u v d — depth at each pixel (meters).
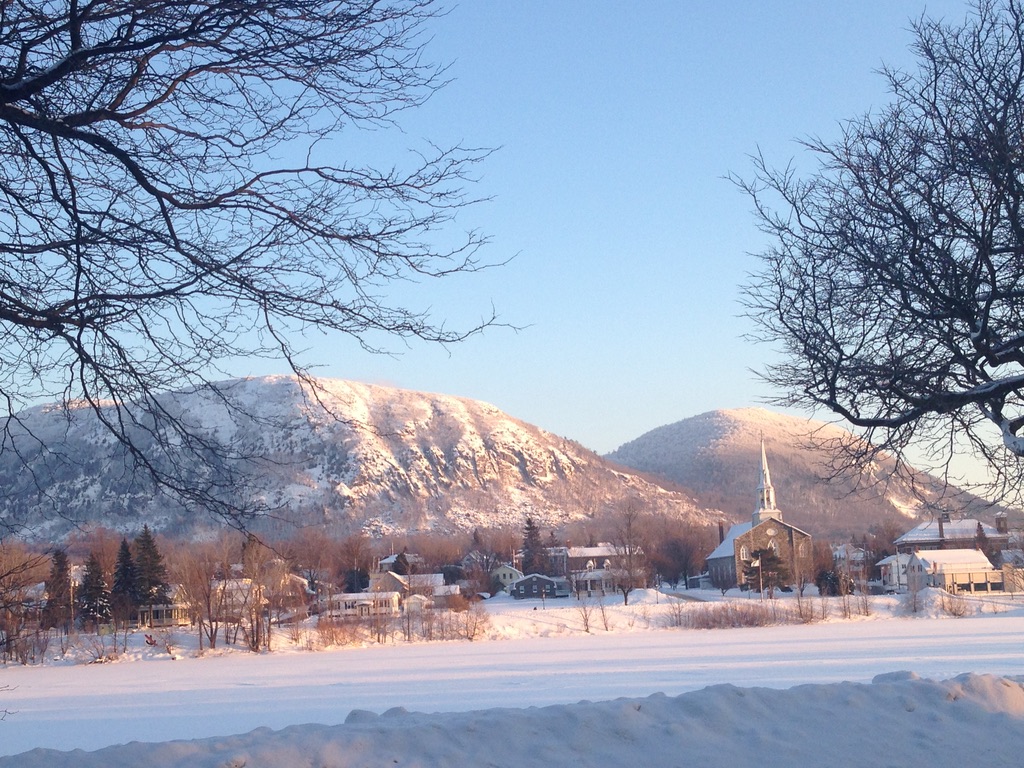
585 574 127.50
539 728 10.91
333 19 7.56
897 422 11.57
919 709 12.09
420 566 129.12
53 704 44.03
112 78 7.84
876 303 11.68
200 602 67.00
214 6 7.23
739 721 11.47
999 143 10.64
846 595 94.94
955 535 104.31
